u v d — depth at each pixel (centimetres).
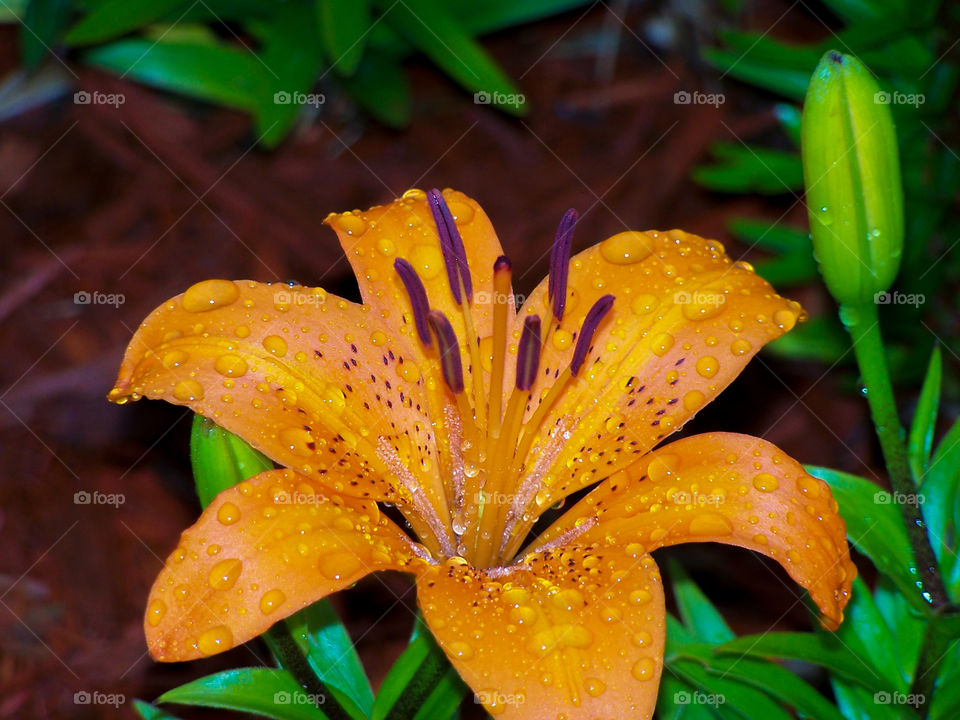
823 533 42
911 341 63
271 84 65
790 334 64
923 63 61
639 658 40
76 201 71
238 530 41
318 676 46
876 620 48
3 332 65
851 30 61
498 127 77
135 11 63
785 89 64
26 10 68
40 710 56
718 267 47
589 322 44
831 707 45
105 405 63
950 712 45
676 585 51
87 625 58
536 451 46
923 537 45
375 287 46
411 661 47
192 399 43
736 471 43
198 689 46
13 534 59
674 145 75
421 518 45
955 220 62
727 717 47
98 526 60
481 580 43
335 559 41
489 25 71
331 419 44
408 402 46
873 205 44
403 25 65
